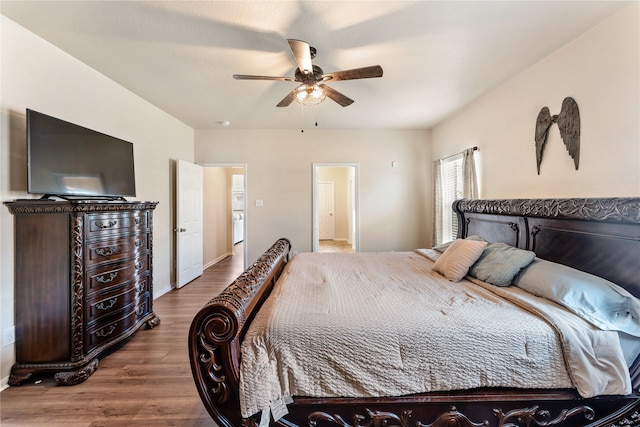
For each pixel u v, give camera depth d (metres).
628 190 1.80
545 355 1.25
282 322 1.29
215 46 2.31
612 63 1.89
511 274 1.82
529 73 2.65
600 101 1.97
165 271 4.02
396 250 5.02
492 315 1.38
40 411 1.69
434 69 2.70
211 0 1.79
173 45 2.30
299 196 4.96
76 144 2.33
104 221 2.22
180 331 2.78
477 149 3.47
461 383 1.23
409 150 4.99
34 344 1.96
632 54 1.77
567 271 1.60
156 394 1.85
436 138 4.75
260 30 2.10
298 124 4.64
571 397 1.25
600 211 1.59
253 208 4.95
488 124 3.29
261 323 1.31
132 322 2.55
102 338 2.20
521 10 1.87
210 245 5.91
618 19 1.85
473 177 3.47
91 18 1.97
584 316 1.34
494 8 1.86
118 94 3.05
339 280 2.03
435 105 3.74
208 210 5.79
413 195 5.01
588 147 2.07
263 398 1.18
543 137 2.48
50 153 2.11
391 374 1.23
